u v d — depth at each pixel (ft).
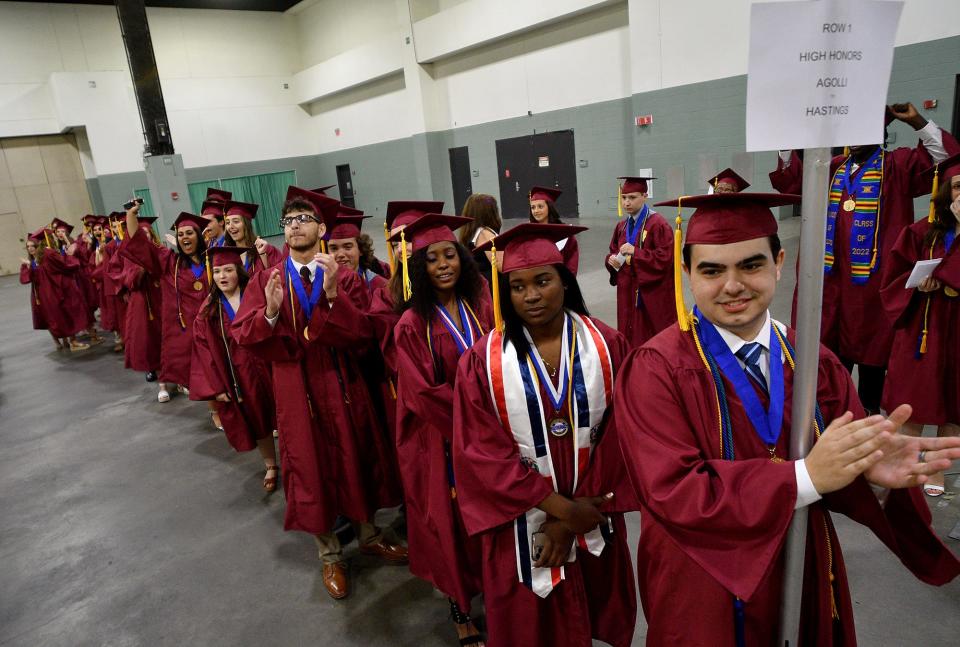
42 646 8.34
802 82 3.06
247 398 11.75
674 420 3.90
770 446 3.89
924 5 24.64
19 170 57.16
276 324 7.84
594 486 5.43
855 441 3.10
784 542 3.73
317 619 8.30
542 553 5.31
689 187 35.29
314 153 71.46
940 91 24.90
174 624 8.51
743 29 30.94
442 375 6.86
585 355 5.36
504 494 5.14
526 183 48.34
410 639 7.73
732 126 32.53
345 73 60.39
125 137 57.31
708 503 3.47
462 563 6.84
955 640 6.66
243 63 65.16
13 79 55.01
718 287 3.79
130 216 15.55
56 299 26.61
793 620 3.78
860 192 10.62
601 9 39.17
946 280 8.23
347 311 7.79
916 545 4.02
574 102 42.70
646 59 35.37
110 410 18.62
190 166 62.69
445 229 6.95
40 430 17.47
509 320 5.42
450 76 51.75
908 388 9.20
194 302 15.94
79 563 10.34
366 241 10.80
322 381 8.30
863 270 10.66
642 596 4.83
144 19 37.22
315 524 8.31
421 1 51.31
